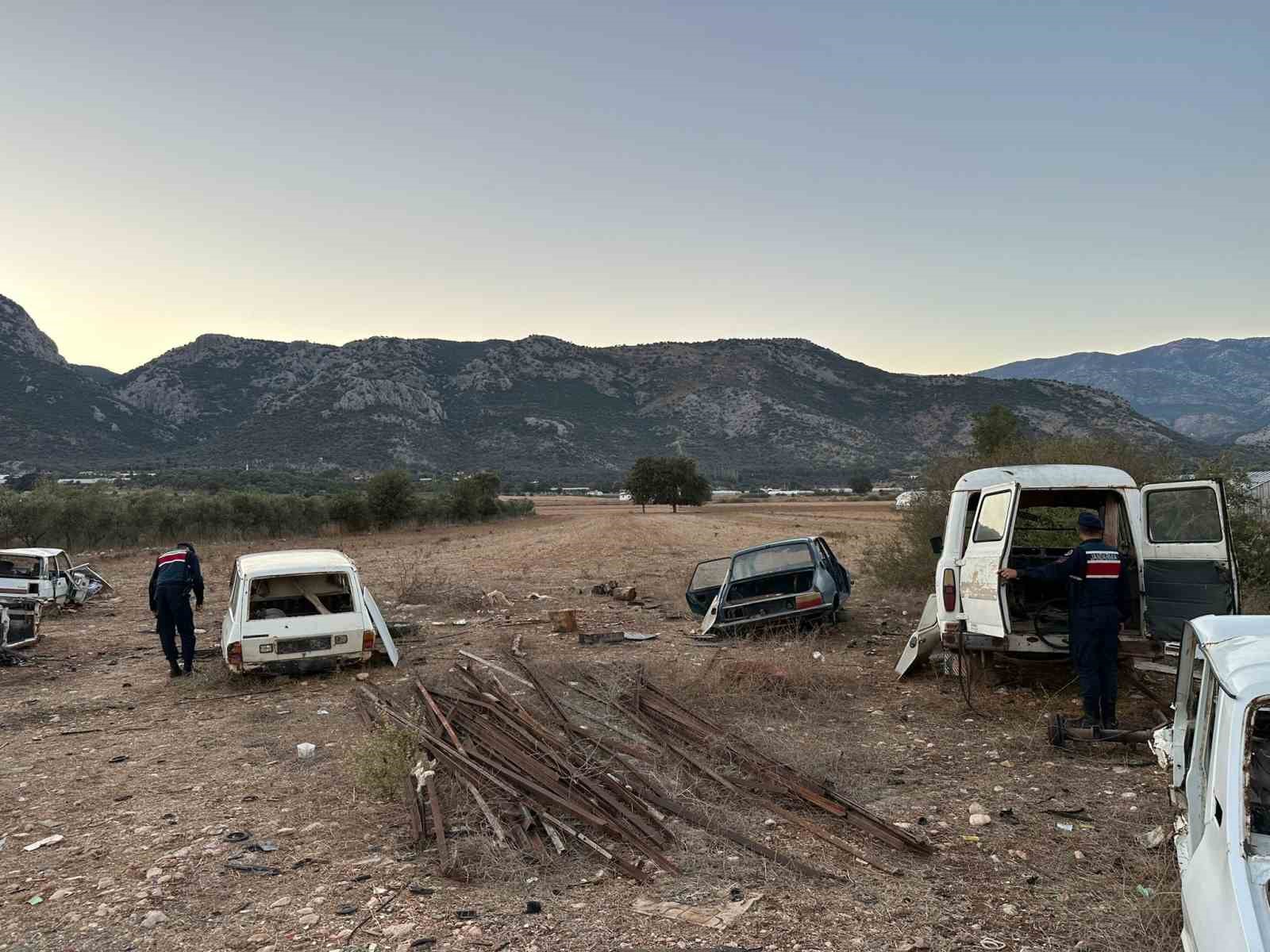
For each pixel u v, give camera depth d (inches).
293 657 390.0
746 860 185.9
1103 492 318.0
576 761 246.5
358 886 177.8
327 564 421.4
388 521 2106.3
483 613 614.5
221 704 361.7
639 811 211.6
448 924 160.1
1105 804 210.8
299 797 238.1
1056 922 155.0
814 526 1766.7
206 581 907.4
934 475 608.7
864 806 217.0
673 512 3230.8
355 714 328.2
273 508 1882.4
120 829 217.3
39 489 1537.9
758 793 224.5
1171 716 273.6
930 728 286.5
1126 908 158.2
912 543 613.3
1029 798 218.1
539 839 197.9
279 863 191.2
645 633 499.5
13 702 376.5
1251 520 473.1
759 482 7869.1
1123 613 295.9
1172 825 187.3
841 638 463.8
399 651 461.7
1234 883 105.0
